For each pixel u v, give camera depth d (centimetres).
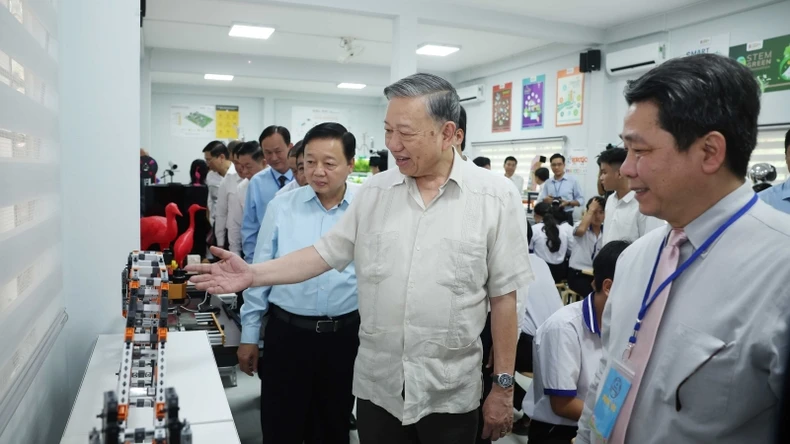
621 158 334
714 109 86
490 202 150
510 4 617
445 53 875
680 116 87
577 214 722
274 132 320
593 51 721
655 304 98
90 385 134
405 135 138
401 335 148
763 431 85
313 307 202
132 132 191
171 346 160
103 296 192
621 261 115
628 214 338
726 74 86
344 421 213
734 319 86
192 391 129
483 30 653
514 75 912
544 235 478
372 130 1357
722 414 87
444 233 148
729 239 90
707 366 88
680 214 95
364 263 156
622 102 706
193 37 804
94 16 184
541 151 859
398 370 149
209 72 920
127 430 91
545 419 199
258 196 328
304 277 159
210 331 226
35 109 131
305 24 722
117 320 194
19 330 113
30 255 124
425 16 605
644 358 98
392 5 587
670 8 623
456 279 147
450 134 143
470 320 150
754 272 86
